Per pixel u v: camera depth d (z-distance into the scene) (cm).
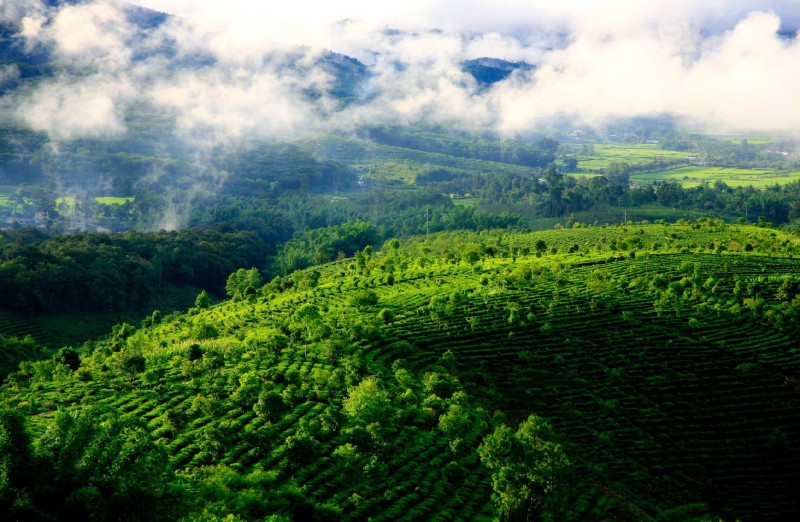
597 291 14950
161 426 8319
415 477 8075
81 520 5016
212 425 7919
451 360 11794
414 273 18300
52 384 10344
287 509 6512
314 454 7769
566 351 12519
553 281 16150
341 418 8631
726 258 18625
